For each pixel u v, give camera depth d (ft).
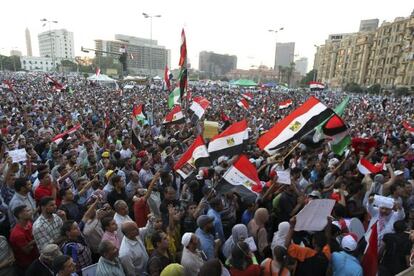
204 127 44.14
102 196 18.25
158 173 18.21
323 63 414.00
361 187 21.50
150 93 124.26
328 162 28.37
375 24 418.10
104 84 170.19
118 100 91.50
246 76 509.76
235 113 74.43
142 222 17.37
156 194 19.81
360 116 83.20
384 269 14.47
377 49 305.73
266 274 12.25
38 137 35.68
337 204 17.46
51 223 14.20
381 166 24.04
